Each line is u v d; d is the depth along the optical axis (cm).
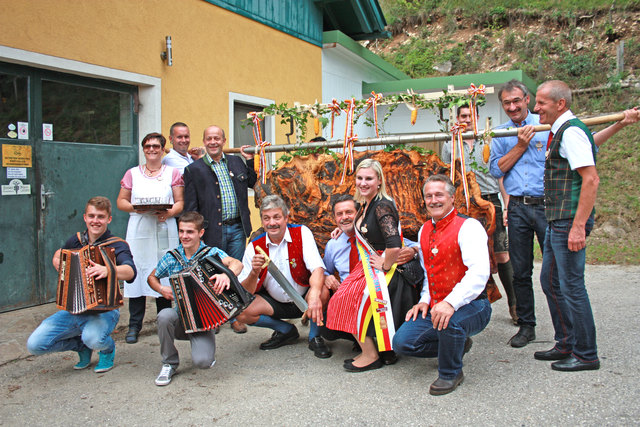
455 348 296
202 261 325
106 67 523
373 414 274
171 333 332
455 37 1725
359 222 346
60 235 510
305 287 387
